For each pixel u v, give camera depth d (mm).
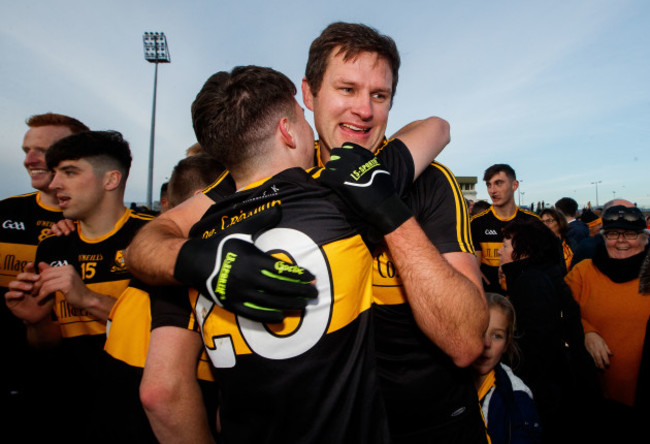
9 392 1817
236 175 896
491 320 1430
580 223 5801
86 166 1606
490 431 1400
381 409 808
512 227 2252
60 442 1596
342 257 735
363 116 1035
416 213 1059
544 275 1969
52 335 1532
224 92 854
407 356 1090
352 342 770
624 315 1993
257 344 698
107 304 1403
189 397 836
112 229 1730
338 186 781
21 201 2109
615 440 1901
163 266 736
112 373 1021
